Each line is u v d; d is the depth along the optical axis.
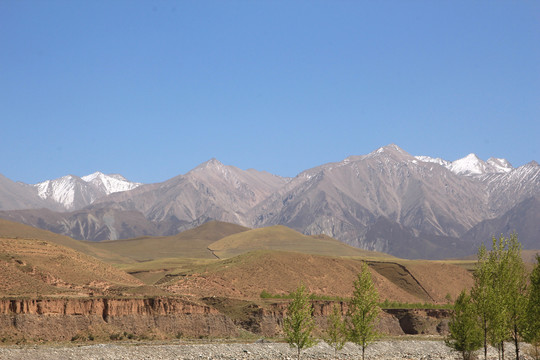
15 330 114.88
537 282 92.12
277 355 119.38
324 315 176.12
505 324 90.12
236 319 159.62
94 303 130.88
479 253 94.69
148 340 129.88
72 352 99.31
